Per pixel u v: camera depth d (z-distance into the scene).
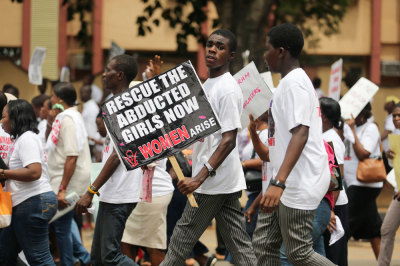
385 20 24.83
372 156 9.12
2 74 17.22
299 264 5.34
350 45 24.70
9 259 7.00
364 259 10.47
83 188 8.23
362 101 8.95
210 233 13.12
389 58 24.95
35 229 6.80
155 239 7.43
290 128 5.17
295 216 5.26
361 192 9.13
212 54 6.02
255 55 13.35
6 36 23.20
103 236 6.43
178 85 5.82
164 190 7.42
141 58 23.02
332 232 6.91
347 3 18.23
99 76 16.94
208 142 5.93
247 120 6.70
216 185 5.93
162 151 5.79
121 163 5.90
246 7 13.41
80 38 18.09
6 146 7.07
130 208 6.47
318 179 5.27
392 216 7.82
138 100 5.83
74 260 8.62
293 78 5.24
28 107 6.79
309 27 19.02
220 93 5.90
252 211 7.62
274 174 5.38
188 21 15.62
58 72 23.23
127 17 23.50
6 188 6.84
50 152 8.23
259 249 5.68
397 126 8.54
